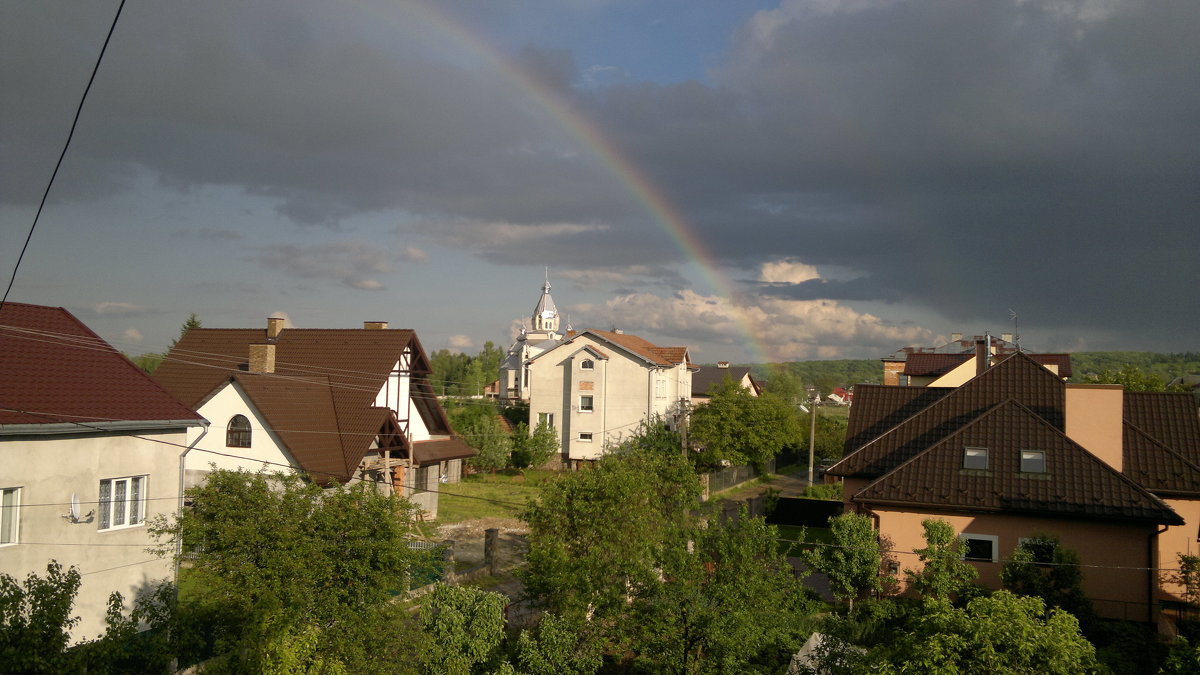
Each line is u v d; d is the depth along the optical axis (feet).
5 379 60.85
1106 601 72.08
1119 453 80.64
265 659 43.04
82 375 66.33
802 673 52.54
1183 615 70.64
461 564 99.04
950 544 71.72
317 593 49.62
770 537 57.67
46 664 36.04
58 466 59.41
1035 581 66.03
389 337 129.59
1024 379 94.53
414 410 134.10
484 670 55.88
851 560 70.38
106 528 62.95
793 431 195.21
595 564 60.08
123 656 42.65
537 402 213.05
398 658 50.16
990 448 79.71
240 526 49.88
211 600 49.14
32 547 57.57
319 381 117.29
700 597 54.54
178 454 68.80
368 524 51.67
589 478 70.08
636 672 62.85
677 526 62.18
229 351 137.90
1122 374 177.17
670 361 216.33
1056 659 34.76
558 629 55.11
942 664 35.78
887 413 102.63
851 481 91.91
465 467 183.42
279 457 103.24
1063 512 73.00
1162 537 78.89
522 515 71.92
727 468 189.88
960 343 187.62
